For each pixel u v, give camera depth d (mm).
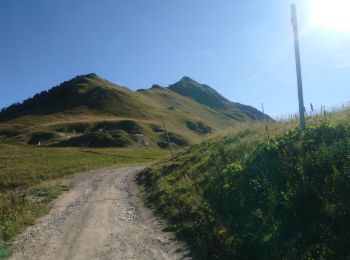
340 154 14609
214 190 19125
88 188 36969
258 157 18797
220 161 23703
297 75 19391
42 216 24859
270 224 13414
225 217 15930
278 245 12211
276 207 14148
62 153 92188
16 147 115750
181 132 189375
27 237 19641
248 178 17688
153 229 18500
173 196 22734
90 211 24984
